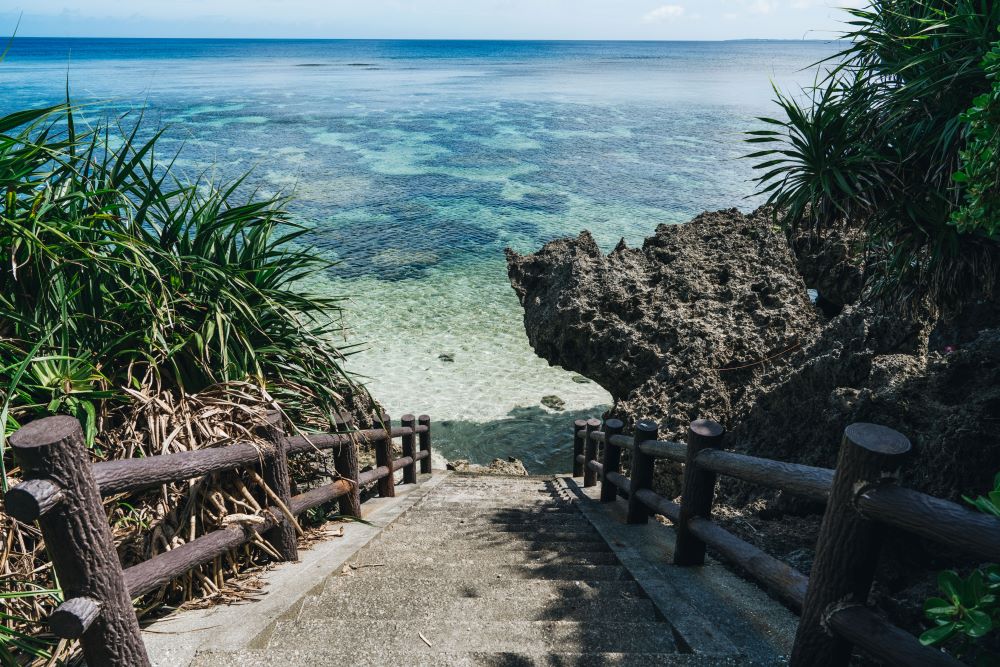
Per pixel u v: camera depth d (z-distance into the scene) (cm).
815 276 905
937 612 142
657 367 804
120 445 291
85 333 316
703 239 975
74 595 184
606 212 2733
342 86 9000
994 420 336
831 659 192
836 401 454
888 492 167
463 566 363
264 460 305
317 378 400
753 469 246
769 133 417
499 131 4909
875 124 388
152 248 324
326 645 247
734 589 306
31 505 164
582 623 269
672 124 5288
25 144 287
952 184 352
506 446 1141
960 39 343
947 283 402
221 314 343
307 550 360
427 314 1709
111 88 7712
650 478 442
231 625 254
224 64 15488
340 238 2338
